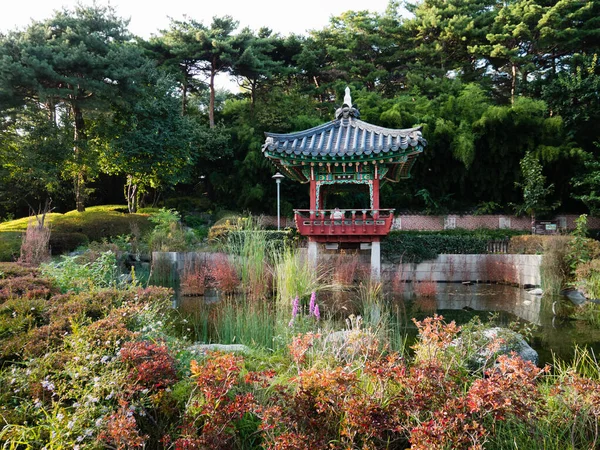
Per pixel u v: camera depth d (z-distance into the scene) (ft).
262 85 82.69
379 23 85.05
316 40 85.76
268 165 67.26
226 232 45.01
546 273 34.35
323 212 36.91
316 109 77.92
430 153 64.49
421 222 65.98
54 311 13.15
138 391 8.68
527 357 12.82
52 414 8.07
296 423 7.81
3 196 68.23
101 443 7.51
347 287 31.48
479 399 7.25
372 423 7.36
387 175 42.34
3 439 7.68
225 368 8.23
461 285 42.45
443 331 9.80
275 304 23.50
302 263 30.81
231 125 76.59
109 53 53.93
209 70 78.43
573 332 20.01
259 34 84.53
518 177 63.62
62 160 55.52
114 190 81.30
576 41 69.67
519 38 73.05
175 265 38.52
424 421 7.61
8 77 47.62
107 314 13.09
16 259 36.86
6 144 54.19
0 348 10.61
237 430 8.63
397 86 85.20
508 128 62.54
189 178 72.08
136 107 58.59
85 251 39.37
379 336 15.43
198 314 23.45
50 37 54.85
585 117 62.03
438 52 79.30
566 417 8.73
